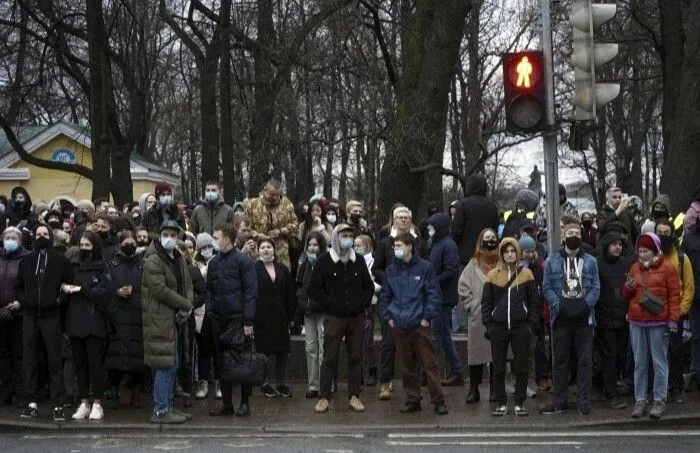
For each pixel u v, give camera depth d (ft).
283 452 50.29
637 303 57.62
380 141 118.11
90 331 59.62
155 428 57.72
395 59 123.54
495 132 139.85
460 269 70.64
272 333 65.62
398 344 60.85
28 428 57.88
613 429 56.59
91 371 60.08
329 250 62.03
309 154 123.24
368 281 62.13
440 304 61.26
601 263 61.87
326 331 61.67
